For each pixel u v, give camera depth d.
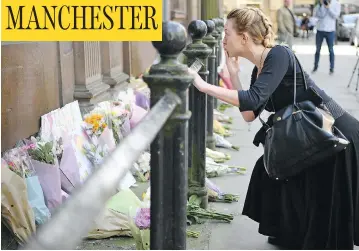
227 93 2.94
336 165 3.13
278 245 3.57
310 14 42.62
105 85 5.89
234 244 3.61
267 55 3.06
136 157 1.48
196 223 3.95
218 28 8.56
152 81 1.97
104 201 1.26
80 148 4.38
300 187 3.30
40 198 3.45
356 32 12.33
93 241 3.52
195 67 3.46
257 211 3.58
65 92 4.99
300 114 3.07
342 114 3.22
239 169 5.28
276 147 3.07
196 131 4.08
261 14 3.15
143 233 3.34
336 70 14.56
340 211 3.17
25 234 3.19
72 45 5.18
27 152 3.65
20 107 4.01
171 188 2.04
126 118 5.16
